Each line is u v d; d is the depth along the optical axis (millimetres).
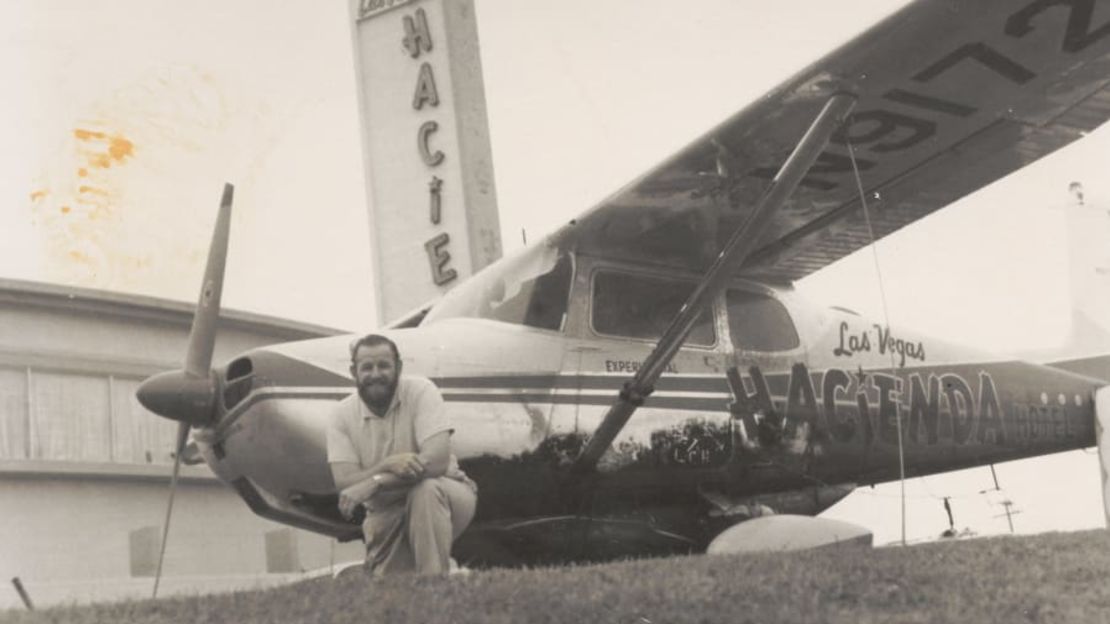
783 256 7992
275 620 3809
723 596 3914
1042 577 4316
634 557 7273
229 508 13383
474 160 14906
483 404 6656
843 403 7914
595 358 7094
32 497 11766
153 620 3963
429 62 15102
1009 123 7391
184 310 12984
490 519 6723
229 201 6754
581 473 6852
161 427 12977
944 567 4484
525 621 3643
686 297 7621
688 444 7234
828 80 6762
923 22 6473
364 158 15242
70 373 12273
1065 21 6535
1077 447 9359
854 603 3918
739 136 6977
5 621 4141
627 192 7051
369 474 4973
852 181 7656
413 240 14883
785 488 7711
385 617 3727
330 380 6352
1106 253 10164
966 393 8609
